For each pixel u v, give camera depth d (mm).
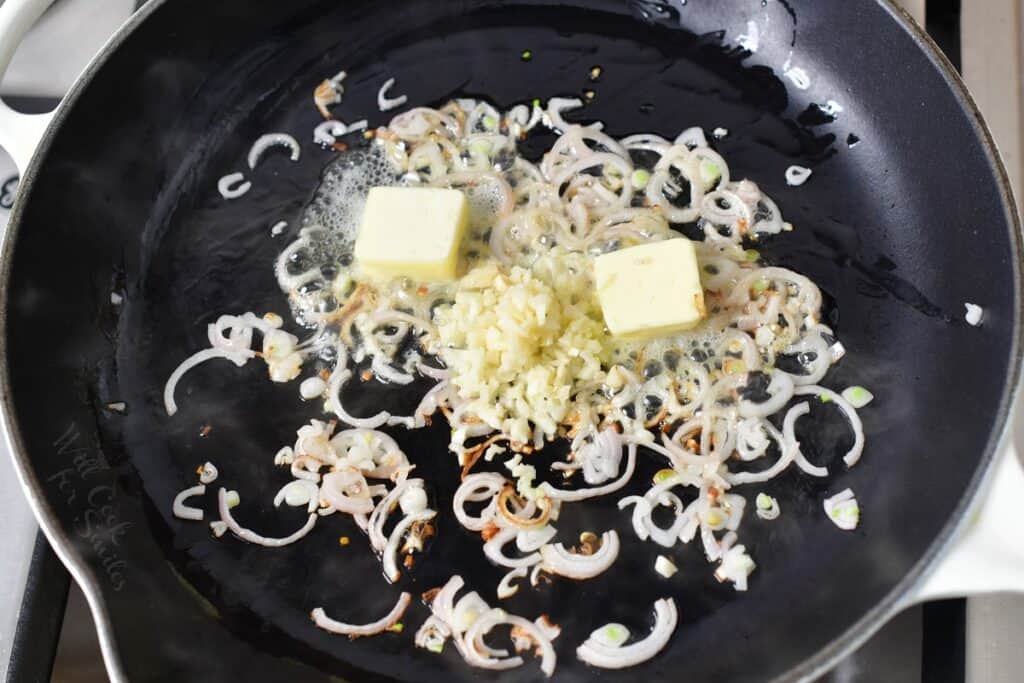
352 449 403
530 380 396
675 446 397
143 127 444
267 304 428
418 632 383
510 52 460
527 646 379
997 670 357
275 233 438
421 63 461
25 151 411
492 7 465
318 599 389
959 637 365
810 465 395
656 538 388
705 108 444
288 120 456
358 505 397
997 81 425
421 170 445
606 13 461
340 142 451
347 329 421
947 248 406
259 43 458
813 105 439
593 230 426
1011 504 348
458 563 389
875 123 429
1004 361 374
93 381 418
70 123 418
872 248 417
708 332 410
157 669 376
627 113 446
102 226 433
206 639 384
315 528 397
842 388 402
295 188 445
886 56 420
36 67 453
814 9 433
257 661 381
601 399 405
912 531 378
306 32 462
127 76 433
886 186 424
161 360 423
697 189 430
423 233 415
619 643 377
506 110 450
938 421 393
